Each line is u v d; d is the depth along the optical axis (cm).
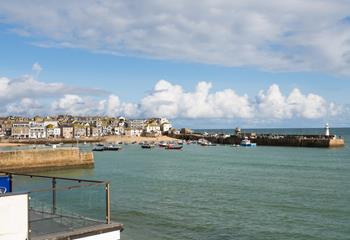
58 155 6981
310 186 4900
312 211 3316
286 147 14700
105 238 1348
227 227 2791
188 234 2612
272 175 6266
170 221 2958
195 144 17825
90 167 7400
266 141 15938
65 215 1534
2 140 18625
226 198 3988
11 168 6431
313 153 11519
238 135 18112
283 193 4316
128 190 4572
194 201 3806
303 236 2566
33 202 1925
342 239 2492
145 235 2567
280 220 2998
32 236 1240
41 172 6738
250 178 5844
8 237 1181
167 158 10469
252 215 3167
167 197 4047
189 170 7175
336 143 14138
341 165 7956
